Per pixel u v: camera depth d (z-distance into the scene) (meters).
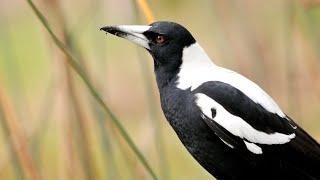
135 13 10.60
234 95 10.06
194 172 16.81
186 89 10.25
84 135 10.96
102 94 11.05
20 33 21.39
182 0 21.48
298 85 11.94
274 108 10.16
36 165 10.81
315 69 11.74
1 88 10.55
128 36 10.53
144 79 10.77
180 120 10.29
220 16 12.58
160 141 10.67
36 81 19.95
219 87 10.12
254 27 13.13
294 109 11.85
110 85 19.78
